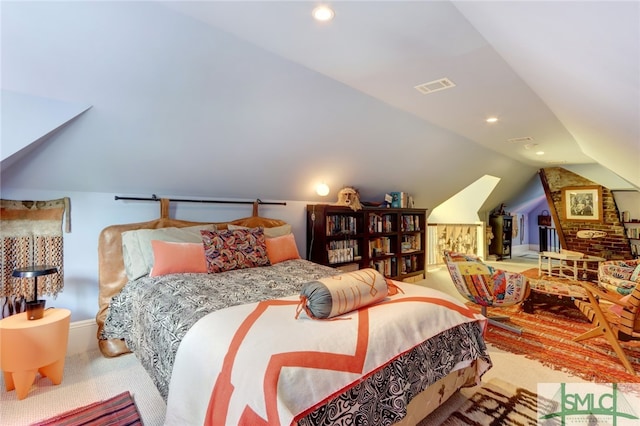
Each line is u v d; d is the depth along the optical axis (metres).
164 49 1.83
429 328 1.67
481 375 1.99
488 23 1.40
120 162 2.51
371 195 4.86
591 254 6.42
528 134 3.90
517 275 2.98
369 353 1.36
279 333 1.34
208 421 1.21
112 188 2.70
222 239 2.74
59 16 1.51
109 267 2.64
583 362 2.43
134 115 2.19
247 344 1.28
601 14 0.81
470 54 1.96
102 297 2.61
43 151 2.15
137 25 1.65
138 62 1.86
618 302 2.37
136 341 2.09
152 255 2.55
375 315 1.58
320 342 1.32
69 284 2.55
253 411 1.08
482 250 7.27
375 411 1.32
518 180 6.91
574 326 3.17
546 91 2.16
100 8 1.52
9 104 1.80
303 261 3.13
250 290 2.09
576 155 5.16
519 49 1.53
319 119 2.90
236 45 1.91
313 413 1.14
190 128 2.46
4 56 1.61
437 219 7.01
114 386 2.11
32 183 2.35
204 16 1.64
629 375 2.23
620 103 1.43
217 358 1.29
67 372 2.27
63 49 1.66
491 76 2.28
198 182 3.08
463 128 3.69
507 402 1.92
